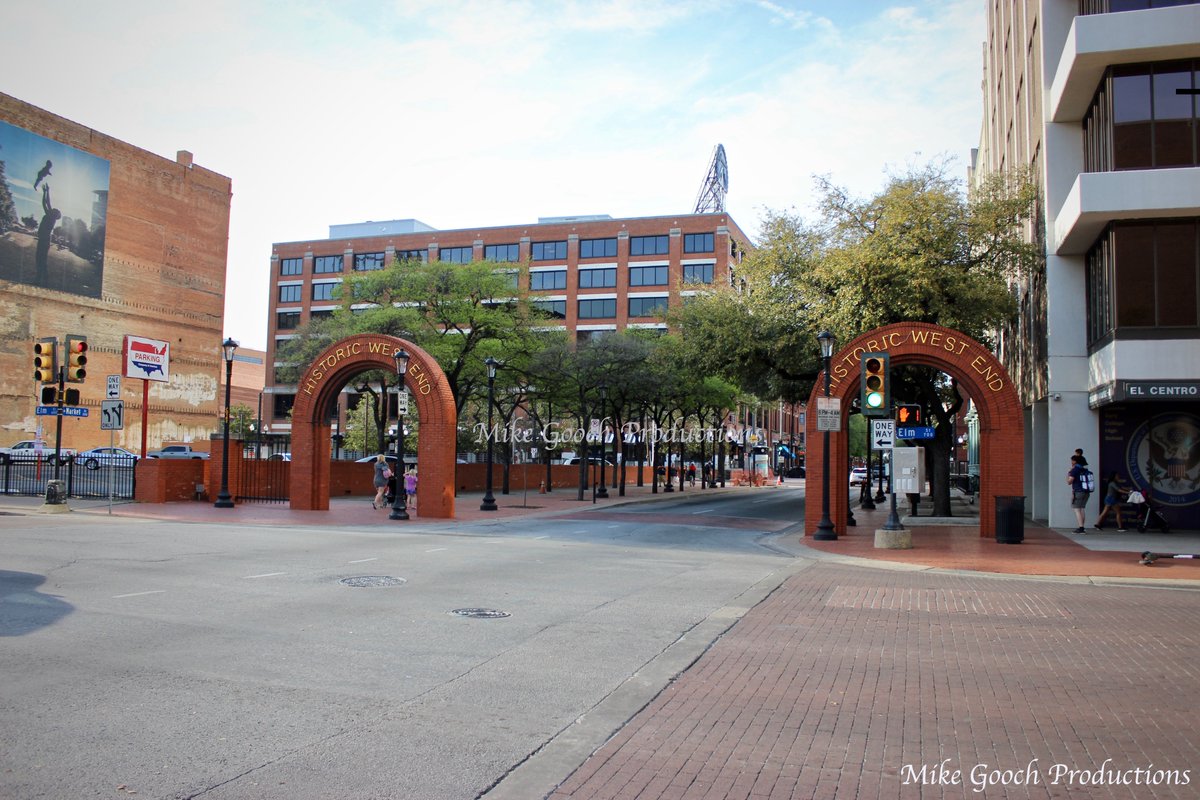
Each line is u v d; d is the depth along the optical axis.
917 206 25.52
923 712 6.62
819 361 30.03
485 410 56.94
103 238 63.31
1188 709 6.79
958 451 74.81
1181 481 23.88
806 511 23.02
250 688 6.79
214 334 73.31
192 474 30.28
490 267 41.62
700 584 13.17
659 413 55.59
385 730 5.89
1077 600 12.42
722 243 79.88
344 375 28.03
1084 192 21.39
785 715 6.49
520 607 10.70
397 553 16.44
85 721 5.87
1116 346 21.66
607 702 6.70
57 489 24.38
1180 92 21.83
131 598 10.52
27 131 57.69
